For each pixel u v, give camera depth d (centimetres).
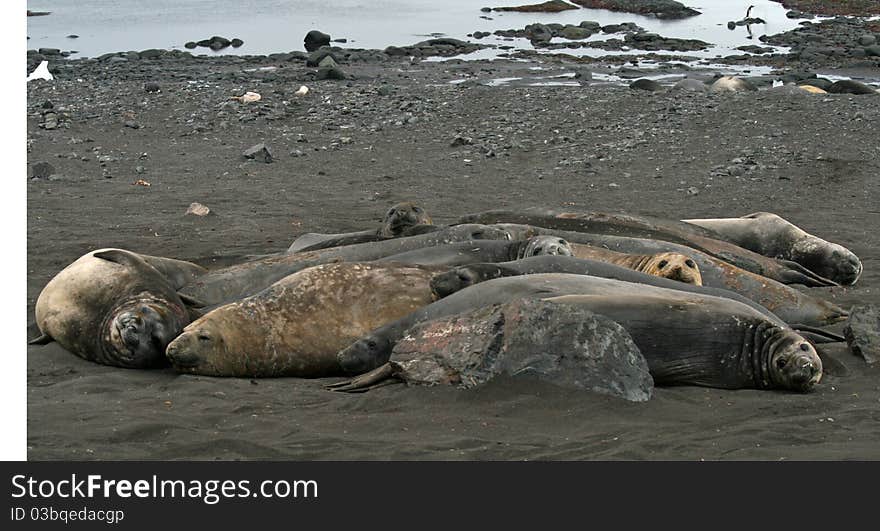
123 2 6025
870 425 621
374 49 3728
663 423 616
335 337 769
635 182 1568
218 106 2130
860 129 1883
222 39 3966
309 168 1648
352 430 604
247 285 921
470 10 5575
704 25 4716
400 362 687
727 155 1727
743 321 708
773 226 1177
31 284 1005
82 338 790
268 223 1306
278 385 716
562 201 1445
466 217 1107
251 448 568
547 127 1941
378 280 797
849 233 1306
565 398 640
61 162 1645
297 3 6000
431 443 577
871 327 788
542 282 757
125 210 1360
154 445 574
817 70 3231
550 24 4541
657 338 690
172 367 776
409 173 1620
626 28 4459
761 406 654
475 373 660
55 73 2972
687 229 1130
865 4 5162
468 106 2152
